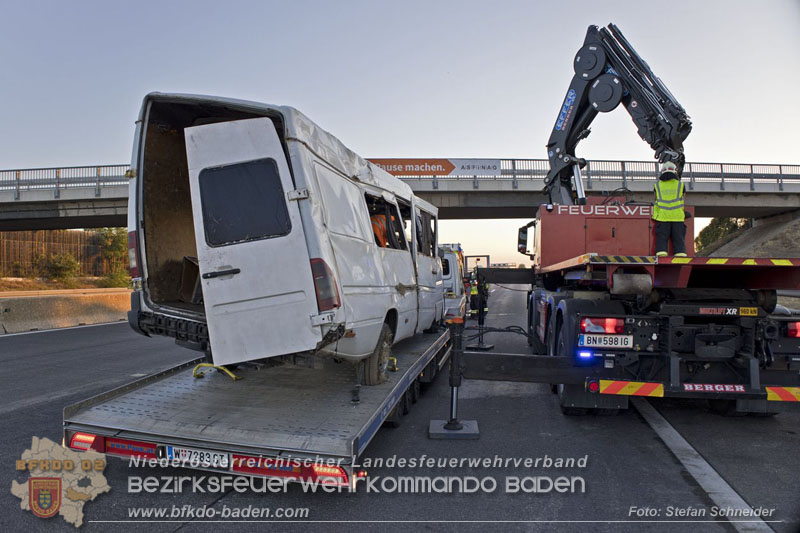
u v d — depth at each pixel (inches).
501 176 1075.9
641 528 133.8
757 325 191.9
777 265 174.7
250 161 159.0
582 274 215.8
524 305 1005.8
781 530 132.4
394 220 248.2
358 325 172.9
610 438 207.3
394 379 209.0
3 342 477.1
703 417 237.8
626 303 219.0
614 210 331.3
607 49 357.1
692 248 310.2
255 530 132.8
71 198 1045.2
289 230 155.6
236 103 167.9
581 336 199.3
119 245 1561.3
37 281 1290.6
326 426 153.4
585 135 398.6
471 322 666.8
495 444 199.6
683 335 193.8
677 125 310.8
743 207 1161.4
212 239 158.4
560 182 406.9
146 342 477.7
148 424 159.0
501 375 209.5
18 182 1052.5
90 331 570.9
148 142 188.1
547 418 236.4
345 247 172.9
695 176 1096.8
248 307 155.7
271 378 211.3
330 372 221.0
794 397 182.4
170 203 199.5
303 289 153.6
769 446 197.3
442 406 258.1
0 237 1296.8
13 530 131.6
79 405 170.1
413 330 264.4
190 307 193.5
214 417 162.7
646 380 200.4
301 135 160.6
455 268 580.1
